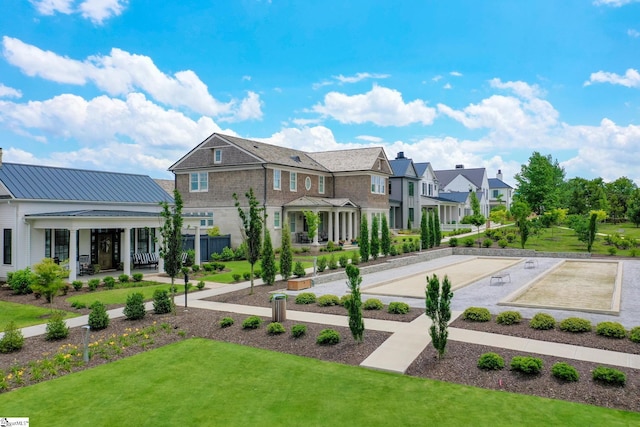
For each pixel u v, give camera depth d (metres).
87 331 11.41
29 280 19.83
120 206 27.97
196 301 18.48
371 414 8.30
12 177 24.11
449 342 12.08
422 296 18.55
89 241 27.14
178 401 8.98
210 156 40.06
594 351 11.12
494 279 23.64
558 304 16.78
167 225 17.16
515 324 13.66
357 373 10.27
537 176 57.97
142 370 10.67
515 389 9.25
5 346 12.16
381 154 48.75
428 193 67.31
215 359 11.37
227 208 39.38
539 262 32.03
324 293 19.89
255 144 41.72
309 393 9.25
